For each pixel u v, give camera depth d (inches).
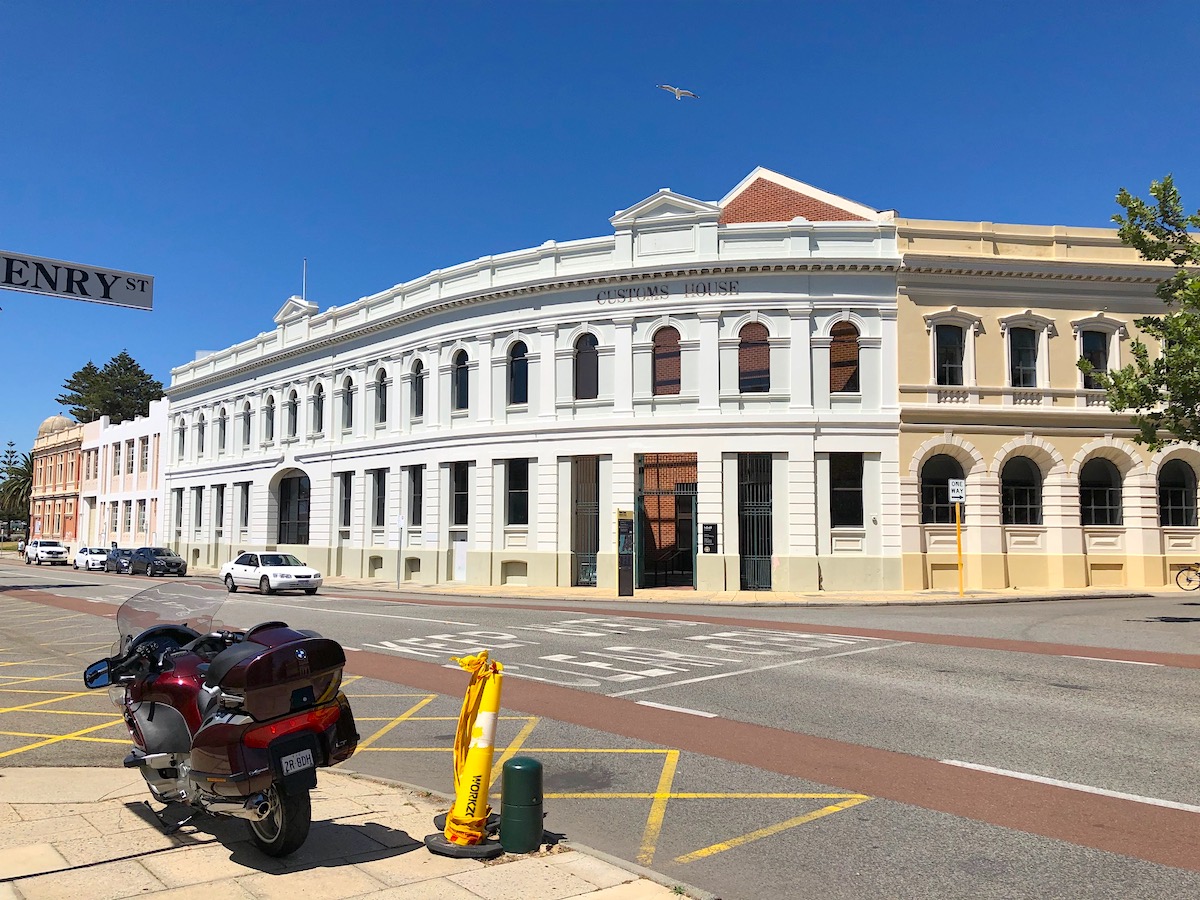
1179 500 1191.6
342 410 1595.7
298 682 208.4
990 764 299.1
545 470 1225.4
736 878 207.9
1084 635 645.3
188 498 2095.2
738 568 1125.7
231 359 1951.3
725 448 1141.7
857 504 1134.4
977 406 1141.1
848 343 1157.1
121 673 241.0
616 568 1149.1
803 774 291.6
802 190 1355.8
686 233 1187.9
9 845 216.2
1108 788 271.0
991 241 1172.5
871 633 657.0
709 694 424.2
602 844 232.2
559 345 1240.2
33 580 1507.1
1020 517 1163.3
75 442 2881.4
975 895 195.0
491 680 222.8
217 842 220.2
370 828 234.4
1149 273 1173.1
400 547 1295.5
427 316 1393.9
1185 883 199.6
